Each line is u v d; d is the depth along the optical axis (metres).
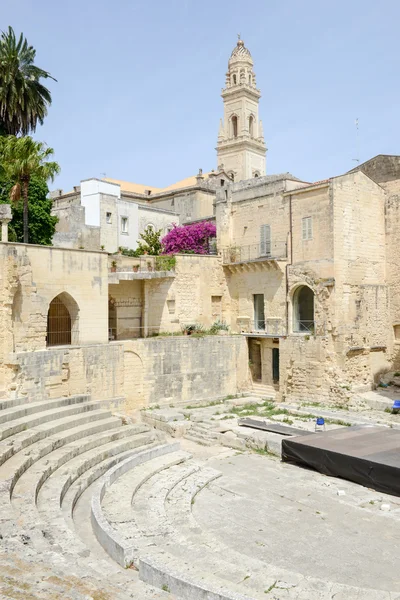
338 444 24.81
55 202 68.44
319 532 18.12
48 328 37.75
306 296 42.09
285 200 42.88
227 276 47.47
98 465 23.00
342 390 37.62
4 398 28.67
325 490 22.25
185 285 44.72
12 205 42.03
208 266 46.22
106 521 16.08
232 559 14.59
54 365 31.75
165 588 12.27
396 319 42.03
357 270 40.53
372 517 19.41
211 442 30.14
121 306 43.94
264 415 35.78
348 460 22.89
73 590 9.95
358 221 40.84
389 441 25.28
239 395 43.59
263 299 45.16
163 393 39.22
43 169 38.34
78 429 25.86
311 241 40.78
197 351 41.34
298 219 41.81
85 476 21.44
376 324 41.25
